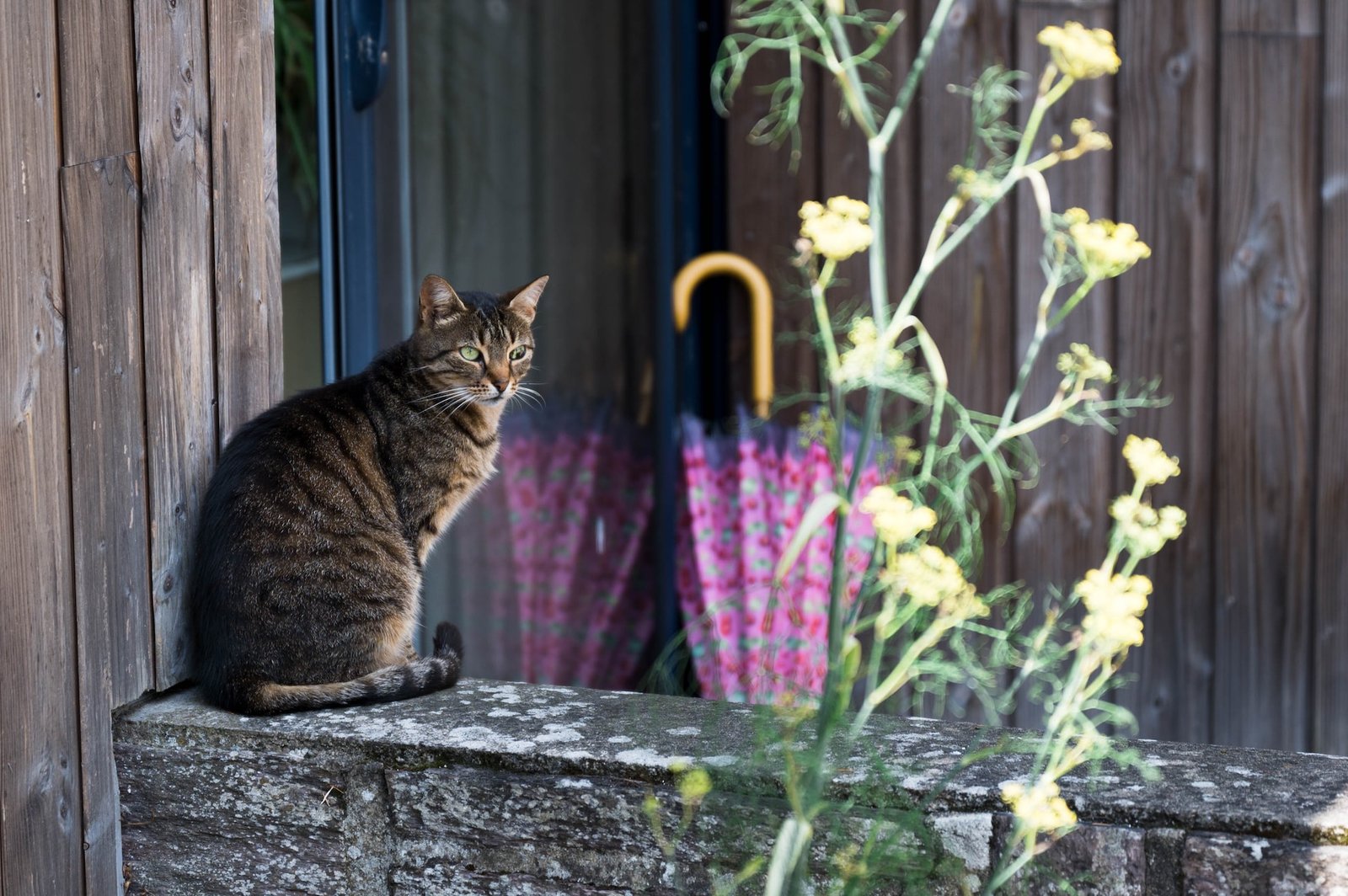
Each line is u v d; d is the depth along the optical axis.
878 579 2.52
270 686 2.76
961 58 4.36
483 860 2.58
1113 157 4.38
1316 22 4.29
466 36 4.27
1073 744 2.52
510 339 3.44
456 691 2.86
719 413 4.82
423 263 4.15
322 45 3.60
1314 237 4.37
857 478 1.92
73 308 2.50
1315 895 2.20
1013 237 4.41
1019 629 4.45
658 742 2.57
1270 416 4.44
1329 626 4.50
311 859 2.68
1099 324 4.43
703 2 4.70
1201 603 4.50
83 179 2.51
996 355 4.45
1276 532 4.47
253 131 2.98
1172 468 1.97
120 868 2.74
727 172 4.60
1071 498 4.46
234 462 2.87
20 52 2.35
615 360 5.00
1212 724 4.54
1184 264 4.39
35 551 2.45
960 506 2.04
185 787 2.70
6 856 2.41
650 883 2.49
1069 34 2.00
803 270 4.34
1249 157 4.35
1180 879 2.26
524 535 4.67
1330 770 2.41
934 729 2.62
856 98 2.03
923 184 4.42
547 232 4.77
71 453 2.52
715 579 4.49
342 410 3.11
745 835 2.42
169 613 2.82
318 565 2.87
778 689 4.20
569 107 4.83
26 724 2.44
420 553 3.20
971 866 2.34
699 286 4.75
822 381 4.52
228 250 2.93
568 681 4.86
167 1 2.69
